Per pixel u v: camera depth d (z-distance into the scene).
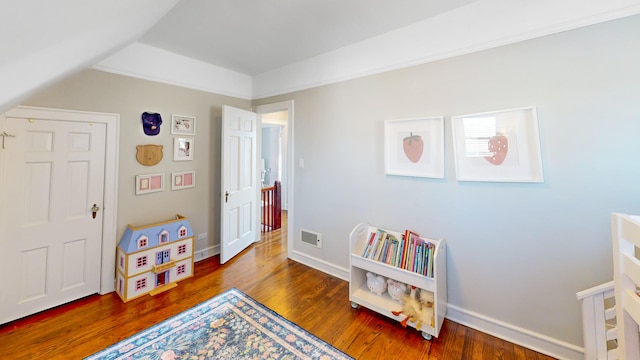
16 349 1.66
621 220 1.02
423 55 2.07
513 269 1.76
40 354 1.62
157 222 2.71
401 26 2.17
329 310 2.15
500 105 1.76
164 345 1.72
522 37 1.67
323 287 2.53
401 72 2.21
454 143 1.93
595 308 1.34
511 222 1.75
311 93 2.89
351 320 2.02
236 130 3.20
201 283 2.58
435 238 2.07
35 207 2.01
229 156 3.06
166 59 2.70
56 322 1.94
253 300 2.29
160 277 2.47
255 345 1.73
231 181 3.12
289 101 3.12
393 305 2.03
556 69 1.57
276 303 2.25
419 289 2.00
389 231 2.32
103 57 2.05
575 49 1.52
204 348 1.70
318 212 2.90
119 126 2.40
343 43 2.50
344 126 2.62
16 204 1.93
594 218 1.50
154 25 2.12
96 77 2.26
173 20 2.09
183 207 2.94
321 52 2.72
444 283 1.96
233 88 3.35
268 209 4.50
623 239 1.02
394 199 2.30
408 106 2.18
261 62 3.02
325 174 2.81
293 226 3.17
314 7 1.90
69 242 2.18
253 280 2.66
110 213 2.38
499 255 1.81
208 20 2.09
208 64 3.06
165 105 2.72
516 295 1.75
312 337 1.82
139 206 2.57
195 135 3.01
